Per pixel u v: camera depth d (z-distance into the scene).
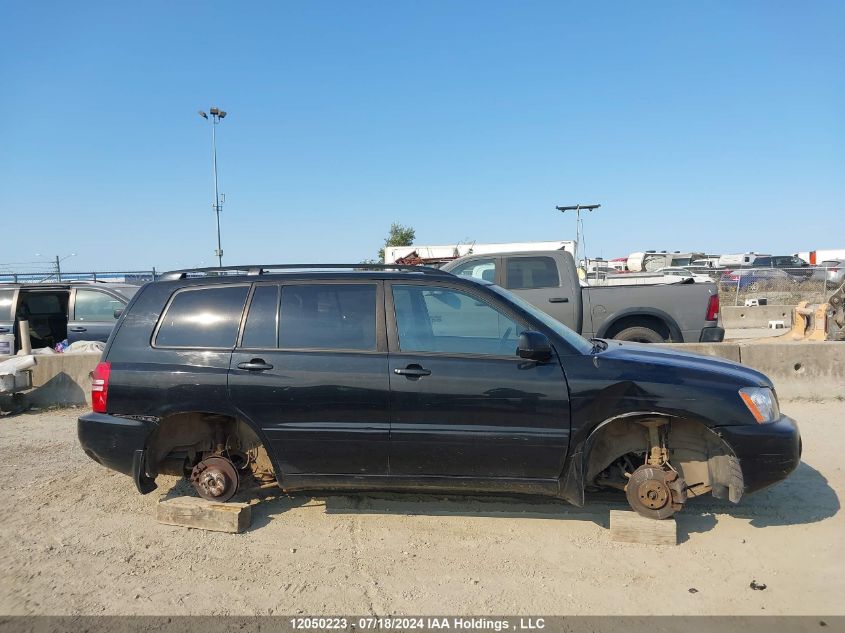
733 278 25.59
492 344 4.29
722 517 4.52
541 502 4.80
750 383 4.10
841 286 11.37
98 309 10.35
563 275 8.77
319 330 4.36
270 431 4.25
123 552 4.09
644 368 4.10
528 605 3.42
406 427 4.13
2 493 5.15
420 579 3.71
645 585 3.61
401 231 43.19
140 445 4.35
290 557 4.00
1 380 7.89
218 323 4.48
